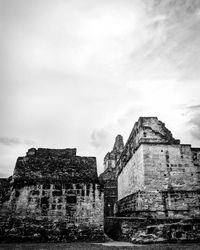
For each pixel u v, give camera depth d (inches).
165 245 476.4
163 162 696.4
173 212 634.8
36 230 557.3
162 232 525.0
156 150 707.4
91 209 596.7
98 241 557.3
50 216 575.5
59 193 601.6
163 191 661.3
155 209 640.4
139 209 640.4
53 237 555.5
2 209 568.1
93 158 695.7
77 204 596.7
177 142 730.2
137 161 749.3
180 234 526.9
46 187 602.9
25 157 657.6
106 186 1315.2
